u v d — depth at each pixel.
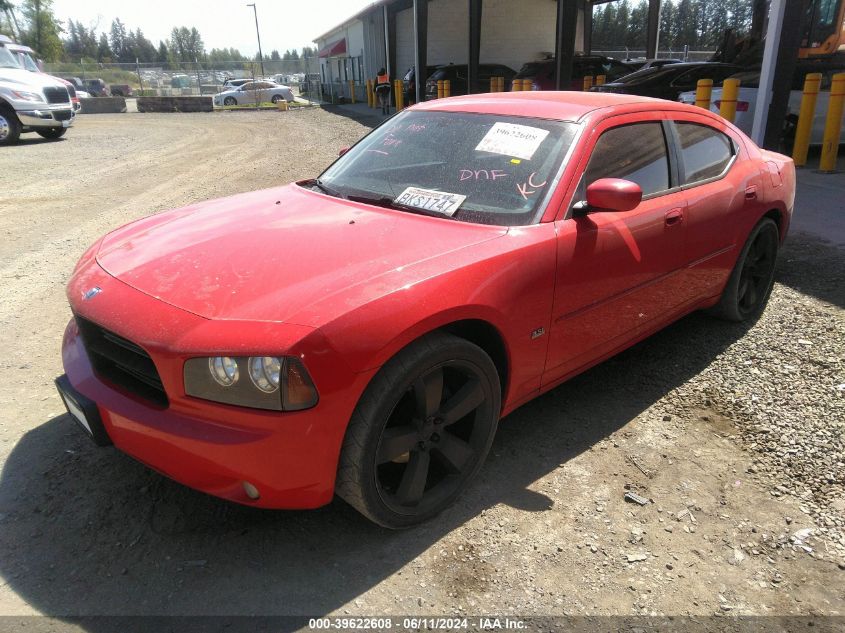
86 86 44.59
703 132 3.74
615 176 3.02
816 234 6.20
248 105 35.59
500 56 27.70
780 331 4.15
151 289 2.29
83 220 7.61
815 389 3.41
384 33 27.19
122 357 2.25
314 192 3.26
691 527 2.45
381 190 3.07
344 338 1.99
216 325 2.03
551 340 2.76
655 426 3.14
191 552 2.31
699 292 3.73
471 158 3.03
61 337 4.12
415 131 3.40
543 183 2.79
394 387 2.12
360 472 2.14
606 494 2.64
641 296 3.22
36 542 2.34
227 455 1.98
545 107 3.17
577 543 2.37
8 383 3.51
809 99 9.38
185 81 47.66
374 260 2.34
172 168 11.84
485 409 2.54
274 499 2.08
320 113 26.41
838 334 4.04
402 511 2.35
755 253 4.22
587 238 2.78
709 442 2.99
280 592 2.13
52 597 2.10
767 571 2.24
